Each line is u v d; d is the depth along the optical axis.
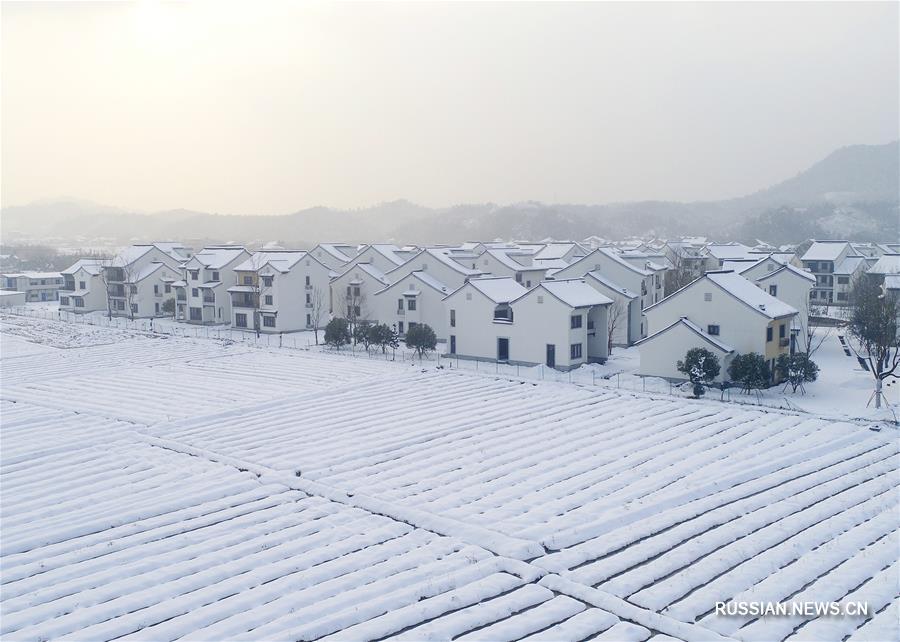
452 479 33.22
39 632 20.83
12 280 121.38
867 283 79.50
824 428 40.19
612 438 39.19
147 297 95.44
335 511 29.77
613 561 24.80
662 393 49.00
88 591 23.17
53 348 71.50
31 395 50.75
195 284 88.25
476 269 83.44
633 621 21.23
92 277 100.62
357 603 22.16
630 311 68.69
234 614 21.70
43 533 27.64
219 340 76.00
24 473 34.59
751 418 42.38
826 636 19.91
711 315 51.12
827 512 28.66
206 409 46.12
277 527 28.16
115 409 46.38
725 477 32.66
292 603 22.09
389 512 29.50
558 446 37.91
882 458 35.34
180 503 30.64
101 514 29.48
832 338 68.25
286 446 38.31
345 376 56.44
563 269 72.31
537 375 55.69
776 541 26.12
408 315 74.56
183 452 37.66
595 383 52.59
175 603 22.28
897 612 21.03
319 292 84.31
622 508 29.25
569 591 22.98
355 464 35.31
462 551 25.75
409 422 42.75
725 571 24.08
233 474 34.19
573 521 28.05
